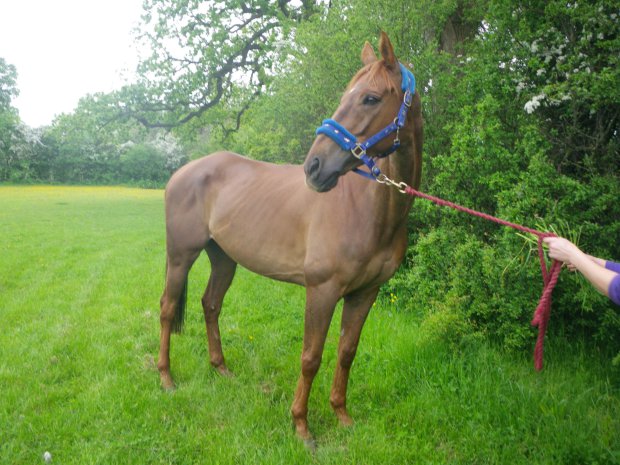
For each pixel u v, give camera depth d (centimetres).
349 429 252
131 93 1238
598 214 305
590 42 312
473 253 324
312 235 227
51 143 3872
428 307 379
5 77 4125
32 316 451
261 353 359
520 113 354
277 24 1132
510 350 315
